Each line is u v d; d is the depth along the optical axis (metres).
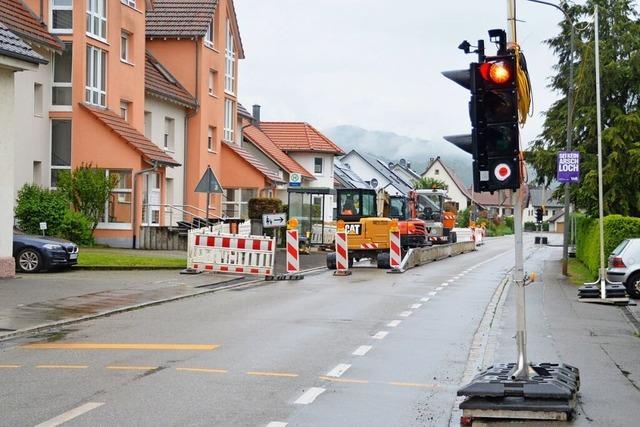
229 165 54.22
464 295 23.23
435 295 22.98
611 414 9.27
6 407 9.09
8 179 24.00
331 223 50.59
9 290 20.69
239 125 61.16
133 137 38.66
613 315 19.50
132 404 9.29
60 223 34.34
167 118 47.28
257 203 47.44
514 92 9.48
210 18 50.03
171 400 9.52
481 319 17.89
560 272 34.56
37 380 10.59
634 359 13.07
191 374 11.05
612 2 45.75
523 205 9.98
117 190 38.12
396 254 32.03
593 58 44.19
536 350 13.92
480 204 161.38
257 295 22.08
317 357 12.57
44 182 36.97
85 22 37.41
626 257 24.53
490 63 9.48
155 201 41.50
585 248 38.09
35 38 34.66
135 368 11.45
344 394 10.09
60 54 37.34
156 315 17.50
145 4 43.91
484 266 37.84
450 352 13.35
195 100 49.34
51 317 16.45
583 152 44.09
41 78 36.50
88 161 37.56
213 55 51.84
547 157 46.56
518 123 9.54
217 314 17.75
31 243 25.64
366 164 118.00
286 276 27.73
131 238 38.06
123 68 40.94
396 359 12.61
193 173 49.41
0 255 23.72
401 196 51.84
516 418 8.94
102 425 8.37
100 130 37.44
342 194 38.16
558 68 48.78
